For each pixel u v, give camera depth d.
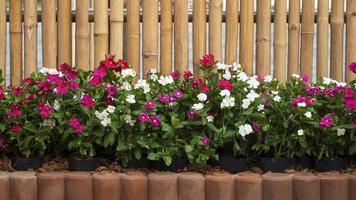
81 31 3.22
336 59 3.25
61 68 2.86
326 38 3.25
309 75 3.26
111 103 2.82
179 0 3.23
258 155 2.86
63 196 2.74
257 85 2.85
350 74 3.24
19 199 2.72
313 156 2.88
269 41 3.23
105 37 3.22
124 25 3.33
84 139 2.79
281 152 2.85
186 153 2.77
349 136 2.81
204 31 3.24
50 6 3.22
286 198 2.73
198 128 2.83
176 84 2.91
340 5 3.24
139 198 2.71
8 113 2.83
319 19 3.24
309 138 2.84
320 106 2.89
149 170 2.84
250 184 2.71
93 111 2.77
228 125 2.81
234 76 2.91
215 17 3.22
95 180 2.72
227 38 3.23
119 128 2.77
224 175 2.76
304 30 3.25
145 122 2.75
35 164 2.86
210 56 2.88
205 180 2.72
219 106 2.81
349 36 3.24
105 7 3.21
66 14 3.22
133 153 2.82
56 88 2.76
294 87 2.94
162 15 3.23
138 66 3.24
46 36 3.22
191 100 2.84
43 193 2.73
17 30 3.23
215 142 2.78
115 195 2.72
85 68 3.22
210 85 2.84
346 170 2.86
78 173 2.77
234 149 2.79
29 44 3.22
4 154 2.93
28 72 3.22
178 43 3.24
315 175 2.77
